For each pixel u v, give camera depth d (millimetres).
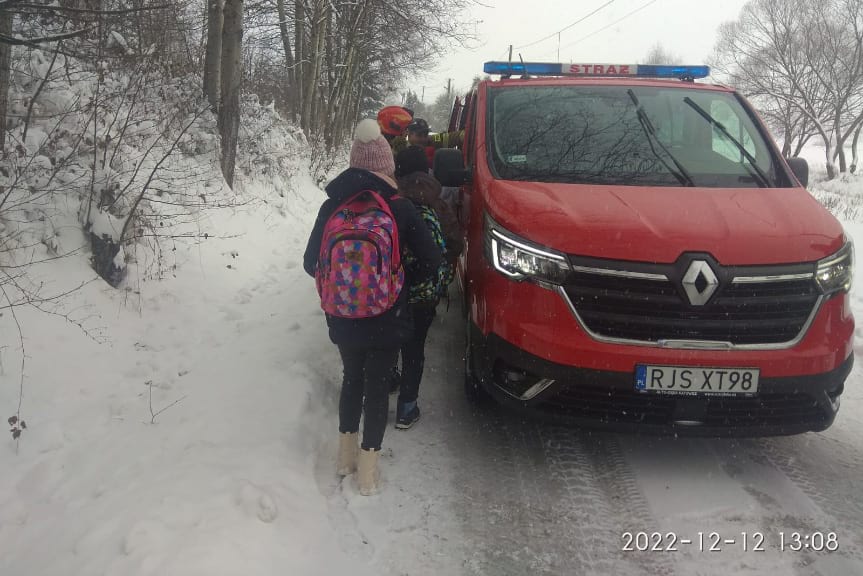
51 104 5906
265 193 10078
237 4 8578
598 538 3004
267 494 3025
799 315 3203
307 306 5711
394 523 3066
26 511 2996
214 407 3824
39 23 4664
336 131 23016
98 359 4352
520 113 4574
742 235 3207
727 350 3127
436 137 6879
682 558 2879
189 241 6531
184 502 2924
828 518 3158
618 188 3746
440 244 3623
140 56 7031
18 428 3410
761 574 2781
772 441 3924
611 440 3898
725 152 4270
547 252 3238
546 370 3217
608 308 3184
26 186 5031
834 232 3383
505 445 3805
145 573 2480
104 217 5188
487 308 3471
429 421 4059
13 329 4156
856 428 4102
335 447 3730
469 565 2812
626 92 4750
